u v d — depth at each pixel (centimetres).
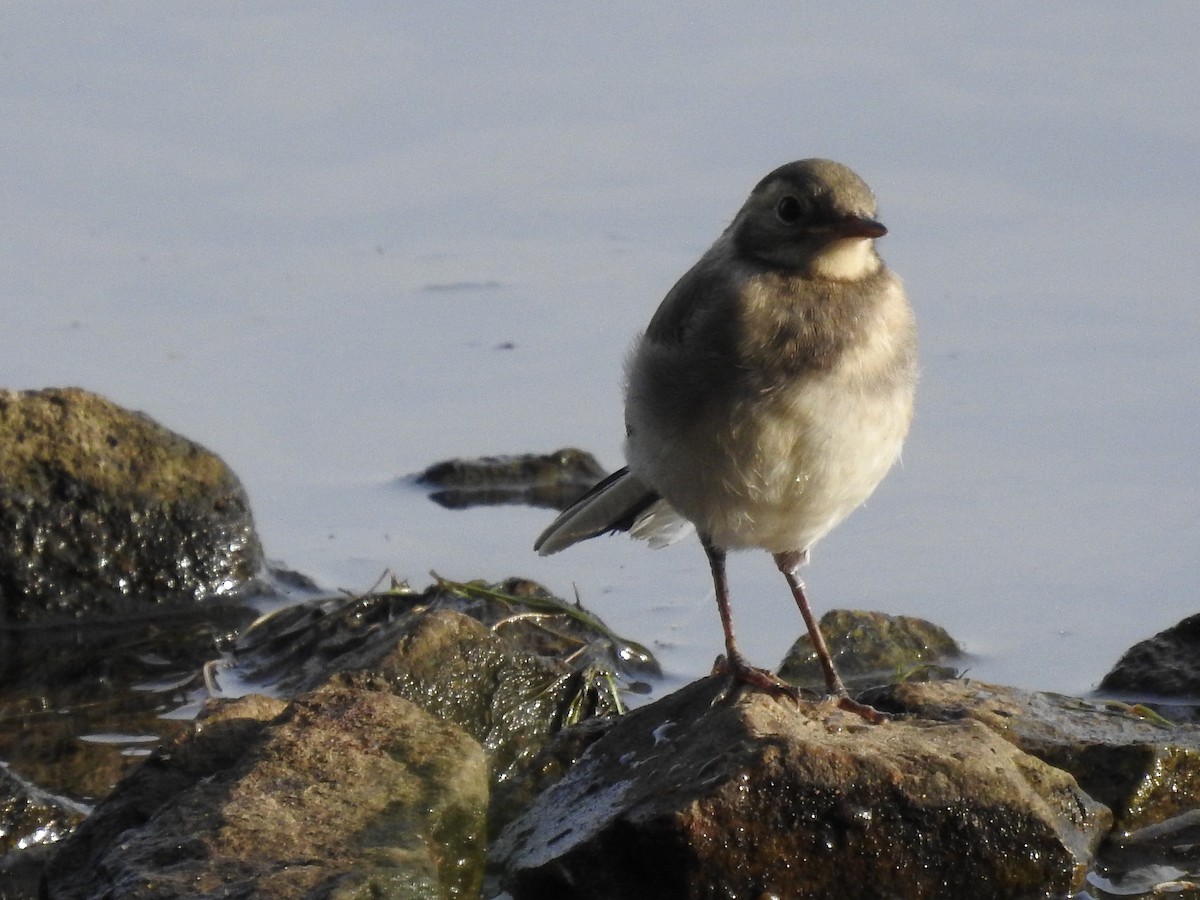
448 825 1062
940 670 1383
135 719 1350
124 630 1511
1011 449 1722
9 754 1284
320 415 1856
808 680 1365
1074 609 1473
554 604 1429
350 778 1077
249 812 1041
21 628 1509
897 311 1158
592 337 1981
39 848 1129
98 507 1532
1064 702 1202
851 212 1127
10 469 1518
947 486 1672
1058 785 1066
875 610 1468
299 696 1166
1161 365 1845
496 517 1691
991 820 1012
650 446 1181
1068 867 1022
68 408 1548
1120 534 1582
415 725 1130
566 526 1367
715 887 1001
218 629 1509
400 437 1819
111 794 1112
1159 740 1135
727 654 1200
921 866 1012
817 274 1137
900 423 1164
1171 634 1359
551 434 1819
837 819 1005
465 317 2023
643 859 1010
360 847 1014
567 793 1109
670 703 1168
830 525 1198
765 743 1017
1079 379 1833
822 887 1009
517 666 1292
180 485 1562
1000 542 1582
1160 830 1107
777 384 1120
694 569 1593
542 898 1034
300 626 1459
